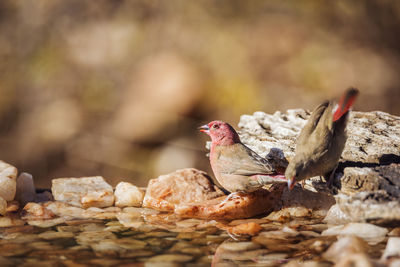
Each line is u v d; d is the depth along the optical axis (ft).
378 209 14.82
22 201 21.03
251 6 54.70
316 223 17.63
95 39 53.67
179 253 14.89
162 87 48.62
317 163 16.26
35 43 53.72
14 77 51.67
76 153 44.50
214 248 15.28
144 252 15.01
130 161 43.32
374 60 51.60
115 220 18.56
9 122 48.24
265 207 19.22
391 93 48.93
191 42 52.29
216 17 54.13
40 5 55.16
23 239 16.29
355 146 18.81
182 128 45.83
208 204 19.26
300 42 52.37
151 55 52.21
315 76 49.55
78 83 50.98
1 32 53.72
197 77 49.01
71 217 18.97
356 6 55.47
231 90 48.32
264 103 47.21
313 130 16.62
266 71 49.96
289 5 55.01
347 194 16.10
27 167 43.62
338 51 51.90
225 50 51.29
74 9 55.31
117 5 55.83
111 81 50.90
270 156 19.86
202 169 40.81
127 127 46.21
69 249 15.29
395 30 54.24
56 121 47.44
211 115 47.24
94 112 48.42
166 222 18.24
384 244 14.65
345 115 16.52
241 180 18.52
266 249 15.02
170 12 54.75
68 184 21.77
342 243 14.32
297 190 19.35
